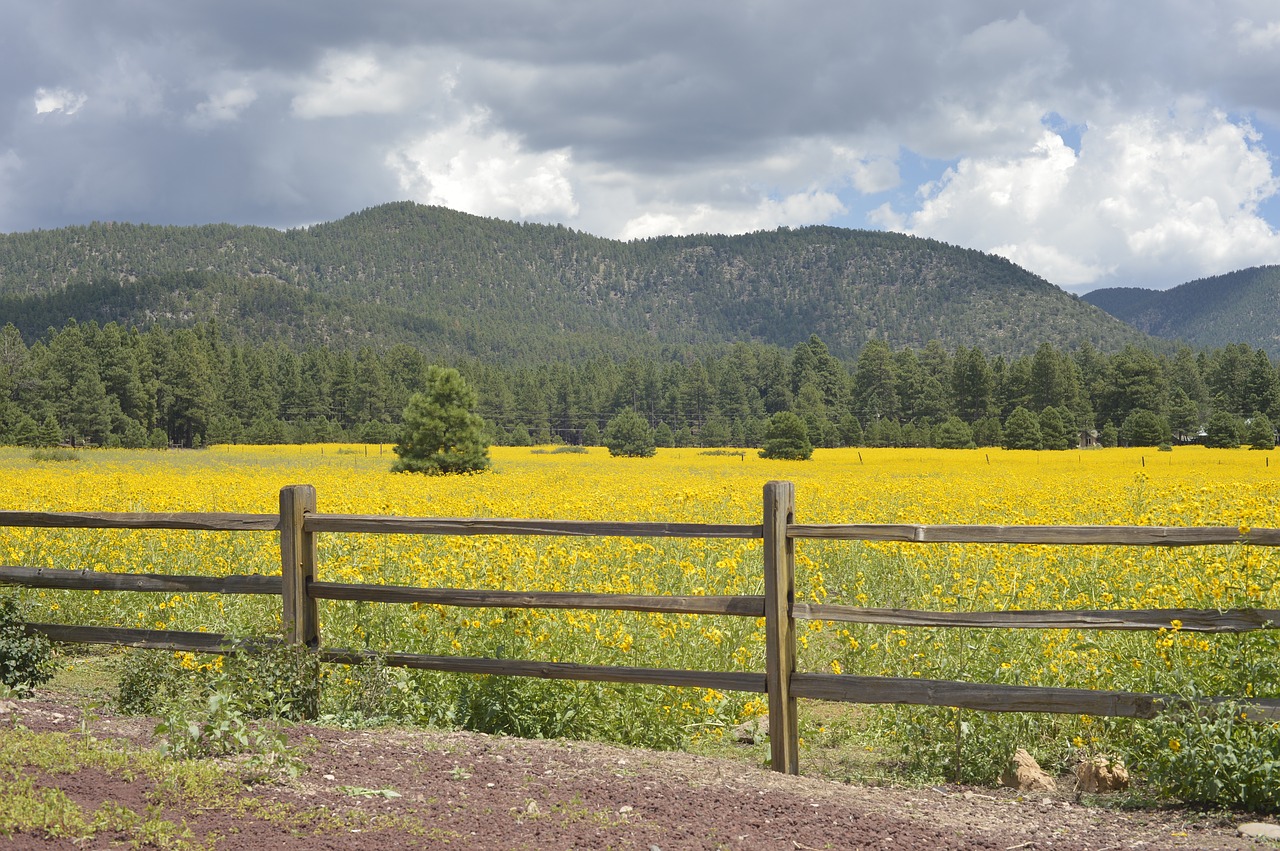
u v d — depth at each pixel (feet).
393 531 18.39
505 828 12.64
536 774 14.97
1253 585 16.63
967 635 19.31
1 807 11.62
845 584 32.24
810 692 16.57
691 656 20.44
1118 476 111.75
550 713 18.80
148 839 11.39
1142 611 15.60
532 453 297.53
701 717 20.26
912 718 18.06
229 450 308.60
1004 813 15.14
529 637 19.38
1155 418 352.69
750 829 13.15
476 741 16.62
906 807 15.02
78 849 11.03
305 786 13.69
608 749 16.84
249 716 17.33
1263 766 14.40
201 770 13.61
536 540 31.91
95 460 200.54
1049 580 26.00
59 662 22.31
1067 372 474.90
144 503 48.91
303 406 555.69
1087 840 13.66
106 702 18.51
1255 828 13.96
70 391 392.27
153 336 478.18
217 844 11.50
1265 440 262.06
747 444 501.15
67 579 20.15
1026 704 15.81
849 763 18.88
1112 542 15.61
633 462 203.62
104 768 13.60
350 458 229.86
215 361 527.40
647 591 26.78
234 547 32.01
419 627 20.27
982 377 497.87
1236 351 494.59
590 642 20.03
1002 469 140.87
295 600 18.67
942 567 30.17
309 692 18.26
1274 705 14.92
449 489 74.79
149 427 437.58
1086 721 18.12
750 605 16.71
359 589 18.60
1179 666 16.34
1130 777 16.69
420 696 18.88
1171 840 13.67
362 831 12.23
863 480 96.99
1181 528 15.43
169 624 25.70
